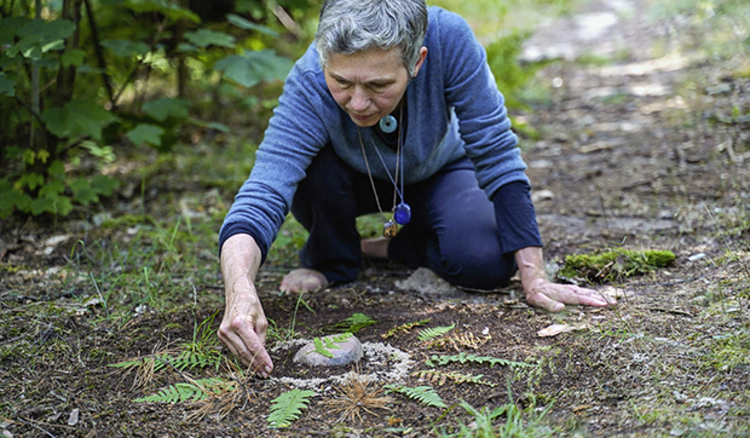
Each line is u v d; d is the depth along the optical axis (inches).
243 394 71.8
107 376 76.4
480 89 87.4
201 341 82.4
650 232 115.8
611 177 146.8
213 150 175.8
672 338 76.4
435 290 101.0
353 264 105.0
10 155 132.1
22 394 72.7
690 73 215.6
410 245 111.0
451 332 84.1
